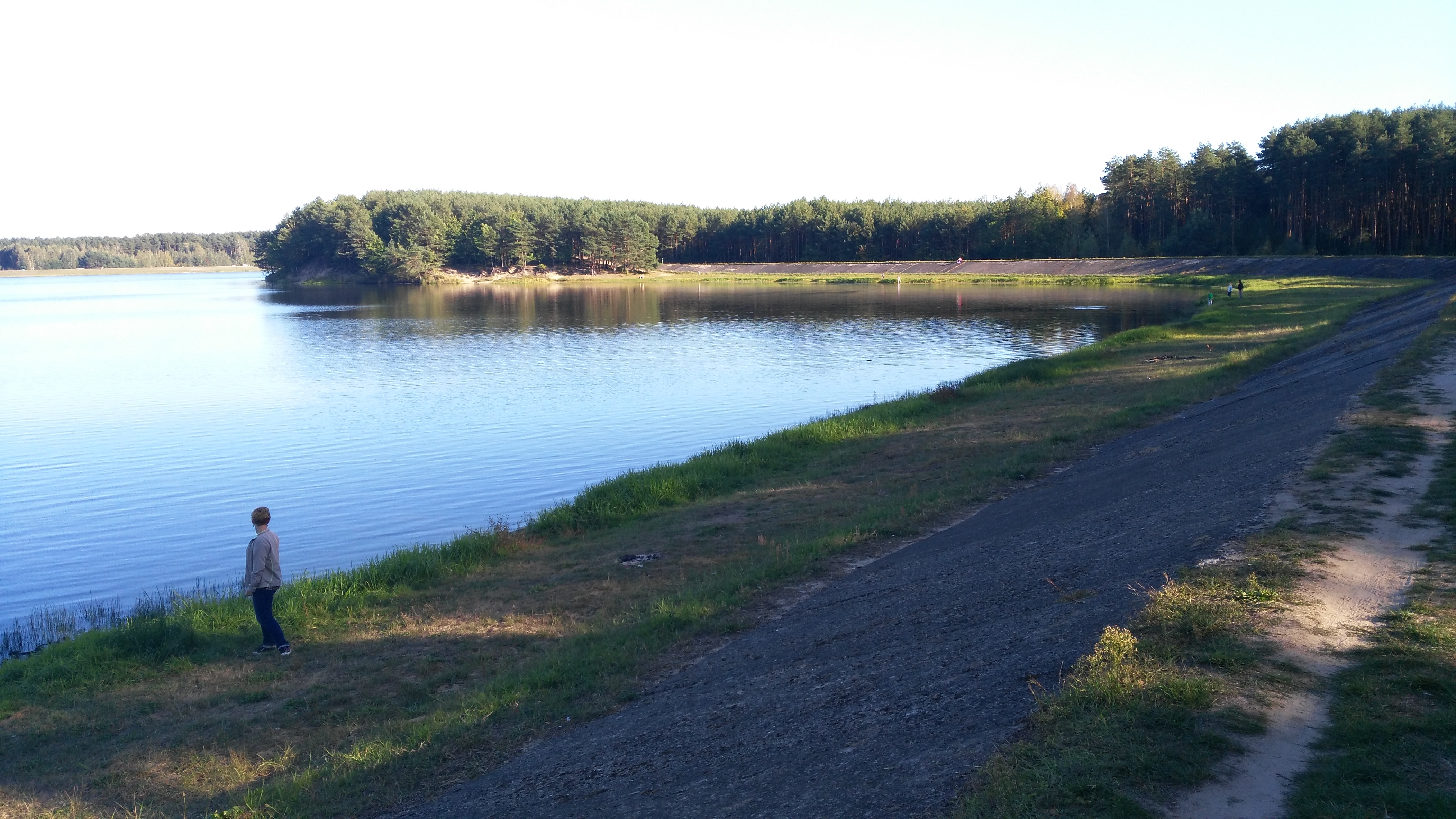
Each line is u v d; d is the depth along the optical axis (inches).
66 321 3922.2
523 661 529.3
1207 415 1042.1
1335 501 510.9
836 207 7549.2
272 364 2260.1
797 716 379.6
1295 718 283.1
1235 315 2399.1
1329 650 327.9
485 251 6924.2
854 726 354.3
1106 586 444.5
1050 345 2359.7
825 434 1199.6
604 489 956.6
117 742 457.4
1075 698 305.4
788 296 4552.2
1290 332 1918.1
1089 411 1218.6
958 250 6628.9
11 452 1334.9
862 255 7066.9
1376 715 278.2
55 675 544.4
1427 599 363.6
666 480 960.9
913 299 4121.6
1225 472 657.6
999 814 252.8
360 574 718.5
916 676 391.2
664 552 745.0
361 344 2659.9
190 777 415.8
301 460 1261.1
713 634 534.3
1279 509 509.4
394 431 1441.9
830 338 2628.0
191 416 1599.4
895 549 679.1
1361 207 4507.9
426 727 431.2
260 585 561.3
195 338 2982.3
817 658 452.1
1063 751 276.8
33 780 419.8
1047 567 514.9
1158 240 5684.1
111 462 1264.8
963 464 971.9
